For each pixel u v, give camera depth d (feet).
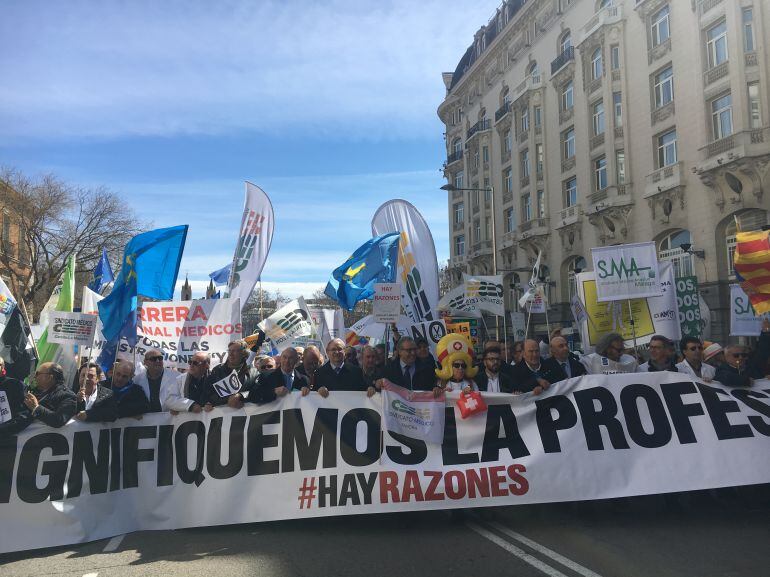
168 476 19.15
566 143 112.27
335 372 22.20
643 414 19.86
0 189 107.45
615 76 95.86
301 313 36.86
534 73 122.52
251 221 34.19
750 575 14.12
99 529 18.12
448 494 18.85
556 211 114.01
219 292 54.75
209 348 27.81
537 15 121.29
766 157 70.08
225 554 16.48
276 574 14.90
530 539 17.28
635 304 31.48
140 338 27.61
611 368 23.32
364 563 15.58
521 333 61.05
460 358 20.54
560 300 112.57
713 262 77.15
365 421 19.71
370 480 19.03
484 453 19.42
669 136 86.07
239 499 18.99
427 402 19.81
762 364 23.29
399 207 35.19
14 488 17.51
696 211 79.97
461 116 162.50
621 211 93.56
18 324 22.29
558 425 19.74
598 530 17.99
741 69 71.87
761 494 20.95
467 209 157.38
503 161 137.08
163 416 19.57
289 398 19.79
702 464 19.13
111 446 18.88
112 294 22.65
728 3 73.56
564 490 18.94
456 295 47.67
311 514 18.76
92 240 115.65
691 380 20.31
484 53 143.02
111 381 21.47
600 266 30.35
